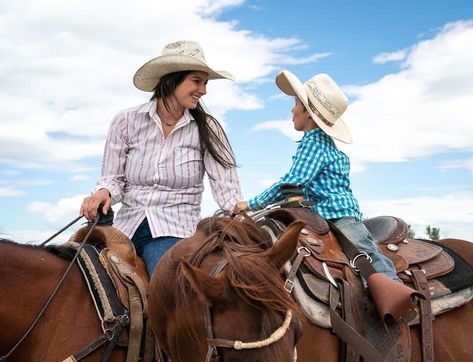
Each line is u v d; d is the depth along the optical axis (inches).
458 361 145.2
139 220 156.4
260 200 151.5
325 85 163.9
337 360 131.1
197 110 159.8
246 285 98.0
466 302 149.3
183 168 156.8
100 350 129.6
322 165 154.0
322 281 133.3
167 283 119.0
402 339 135.1
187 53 157.6
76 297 132.3
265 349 94.9
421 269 151.1
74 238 152.5
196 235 125.7
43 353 126.6
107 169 160.6
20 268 130.7
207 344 102.5
